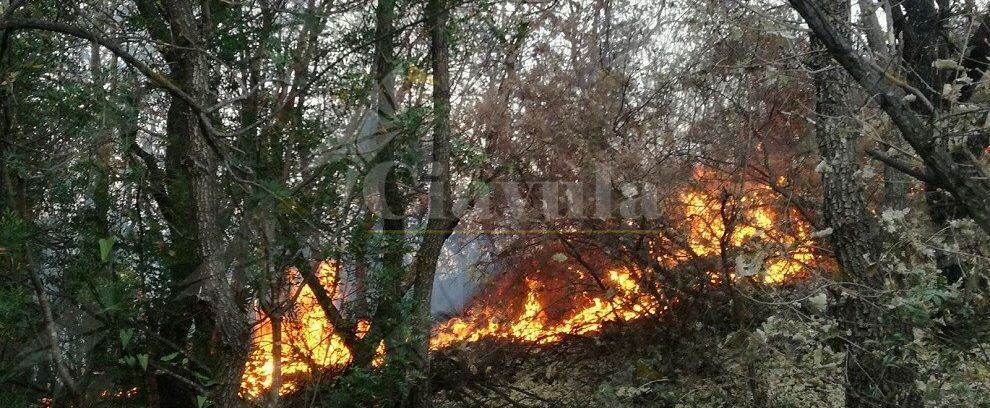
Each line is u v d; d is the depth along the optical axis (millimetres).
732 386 7066
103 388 5324
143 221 5730
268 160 5371
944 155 2225
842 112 4816
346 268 6391
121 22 5383
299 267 5664
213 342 4816
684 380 7352
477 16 6898
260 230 5152
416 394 6895
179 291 5336
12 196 4535
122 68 5328
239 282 5105
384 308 6621
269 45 5207
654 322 8172
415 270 7203
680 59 7766
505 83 7859
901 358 4047
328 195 5648
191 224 4977
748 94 7406
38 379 5137
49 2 5039
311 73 5422
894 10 6512
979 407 3607
